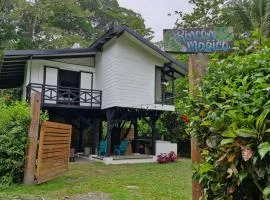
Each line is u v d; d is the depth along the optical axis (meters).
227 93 1.92
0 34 22.94
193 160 2.46
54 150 7.63
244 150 1.53
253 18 15.14
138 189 6.70
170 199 5.71
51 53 12.76
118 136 15.48
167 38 3.97
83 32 33.81
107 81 13.60
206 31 3.82
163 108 13.70
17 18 26.86
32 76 13.15
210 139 2.02
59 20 31.27
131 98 13.24
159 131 16.06
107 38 13.41
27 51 12.15
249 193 1.67
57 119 14.75
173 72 14.72
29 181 6.65
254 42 2.31
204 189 2.10
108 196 5.94
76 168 10.17
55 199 5.54
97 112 14.73
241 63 2.01
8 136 6.69
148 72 13.95
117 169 10.23
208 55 2.62
